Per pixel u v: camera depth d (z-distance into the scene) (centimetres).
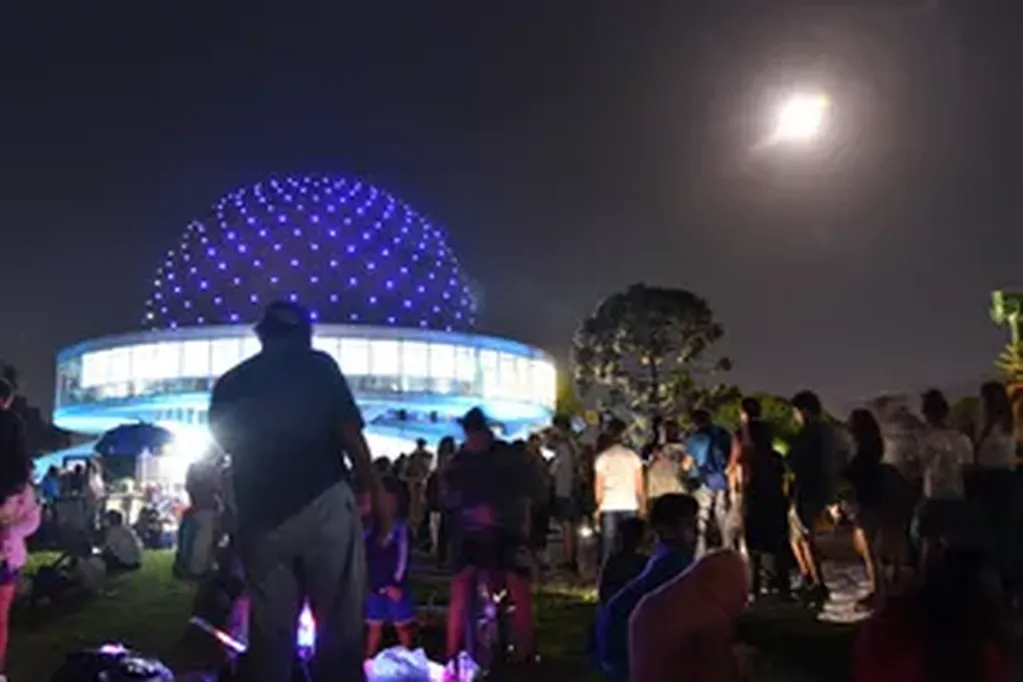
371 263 4666
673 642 439
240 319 4528
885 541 902
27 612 1158
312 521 472
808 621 969
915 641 374
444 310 4766
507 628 851
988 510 444
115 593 1326
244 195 5006
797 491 1093
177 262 4884
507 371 4353
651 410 5100
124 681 597
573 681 774
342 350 4066
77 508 1844
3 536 718
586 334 5306
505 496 841
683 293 5203
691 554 560
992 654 369
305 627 611
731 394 3984
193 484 1269
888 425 1041
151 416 4234
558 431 1672
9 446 714
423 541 2130
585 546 1580
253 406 480
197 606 693
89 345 4312
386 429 3566
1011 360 1714
